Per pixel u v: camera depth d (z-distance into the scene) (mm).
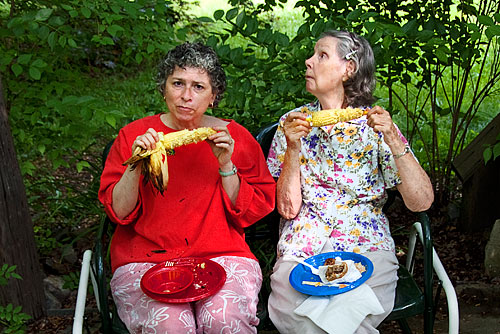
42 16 3309
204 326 2383
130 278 2557
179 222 2650
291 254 2775
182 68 2572
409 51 3830
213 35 3652
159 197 2645
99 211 4059
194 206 2656
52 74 3932
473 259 3855
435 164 4727
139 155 2418
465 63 3863
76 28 4535
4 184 3115
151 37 3918
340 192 2805
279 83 3461
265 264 3635
